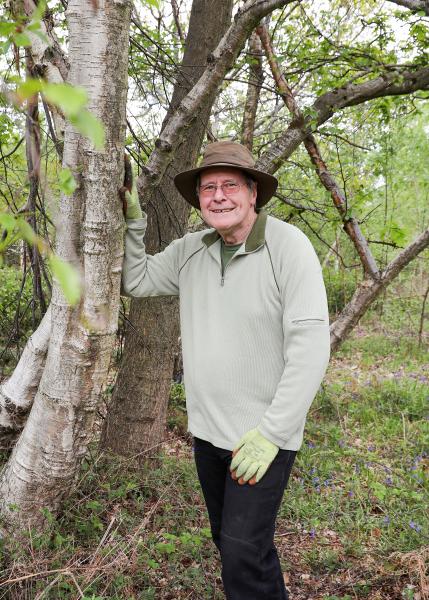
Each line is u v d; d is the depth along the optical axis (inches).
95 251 81.2
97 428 166.6
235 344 81.5
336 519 141.3
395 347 394.9
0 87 30.7
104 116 75.7
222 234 84.1
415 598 109.2
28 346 102.2
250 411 82.0
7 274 234.5
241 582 79.9
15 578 86.0
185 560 118.0
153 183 100.1
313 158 182.7
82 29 73.6
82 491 119.3
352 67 168.4
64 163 78.4
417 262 464.1
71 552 98.6
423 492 155.9
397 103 199.8
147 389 154.8
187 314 89.6
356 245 186.4
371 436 211.8
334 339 187.5
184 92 157.3
